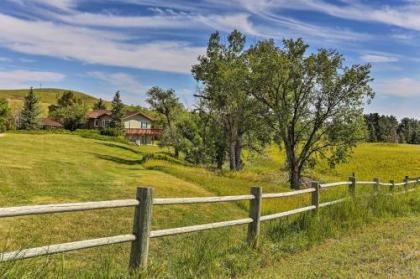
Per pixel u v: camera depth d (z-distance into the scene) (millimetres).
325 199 13469
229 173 38406
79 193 17000
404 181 21500
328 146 42062
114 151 53719
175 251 8633
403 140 168500
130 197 17266
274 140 45250
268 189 26344
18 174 20875
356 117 38719
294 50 39469
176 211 15047
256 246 8383
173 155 61125
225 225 7688
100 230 11500
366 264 7582
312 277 6777
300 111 40000
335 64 37844
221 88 47594
